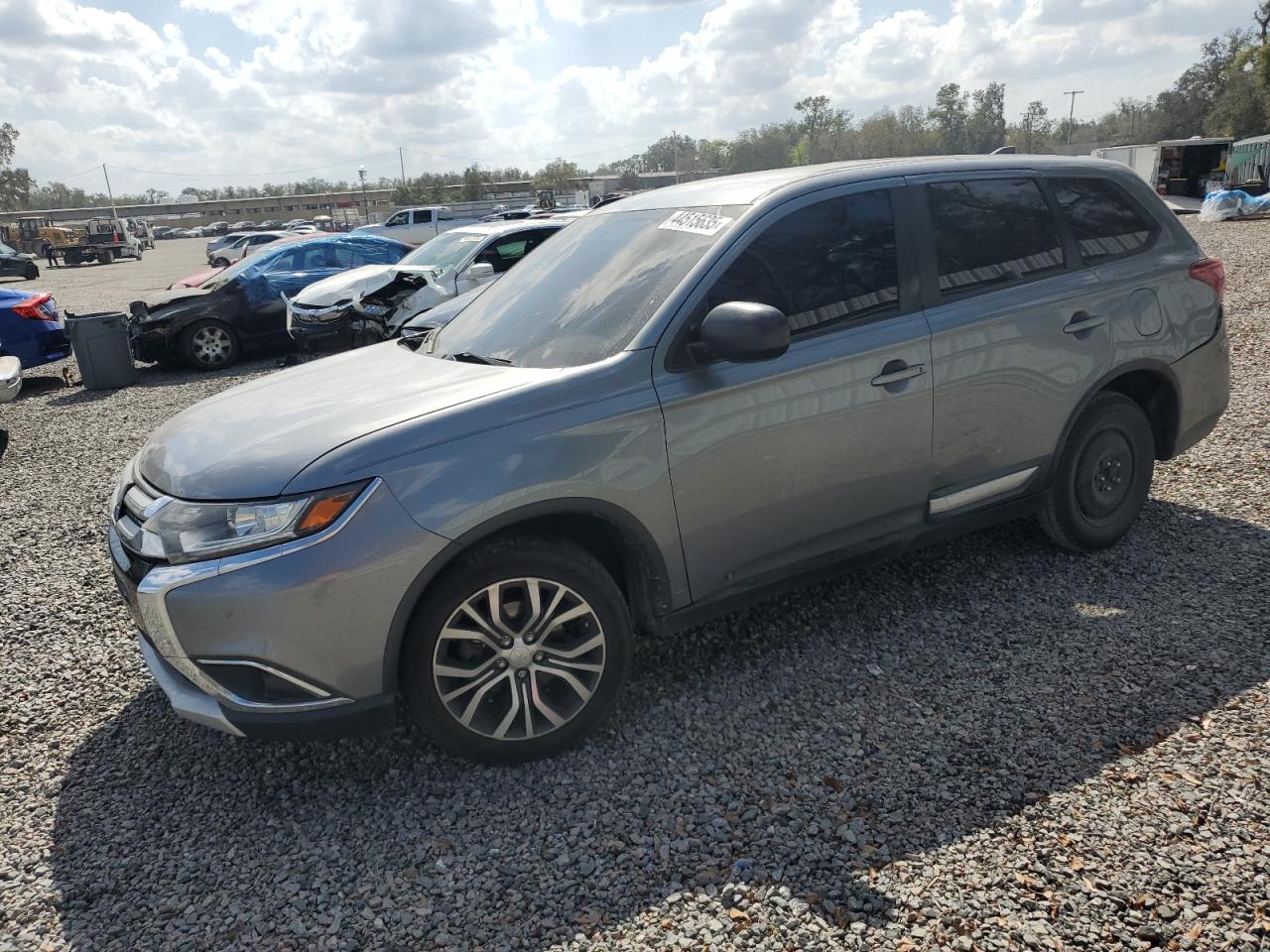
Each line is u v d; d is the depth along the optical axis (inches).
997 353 143.7
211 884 100.5
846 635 145.5
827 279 132.3
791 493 129.0
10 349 421.7
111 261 1991.9
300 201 5108.3
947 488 144.2
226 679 105.3
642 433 116.4
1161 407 169.9
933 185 144.8
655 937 88.7
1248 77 2475.4
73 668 152.9
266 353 510.9
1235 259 563.5
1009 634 142.0
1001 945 84.5
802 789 109.1
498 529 108.9
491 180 4050.2
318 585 101.3
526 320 138.7
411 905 95.3
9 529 228.8
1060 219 156.4
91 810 114.7
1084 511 162.4
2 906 98.7
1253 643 133.3
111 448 311.6
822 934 87.4
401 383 126.0
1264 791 102.1
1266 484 194.2
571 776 114.9
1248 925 84.8
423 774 117.6
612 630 118.1
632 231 144.6
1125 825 98.8
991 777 108.5
